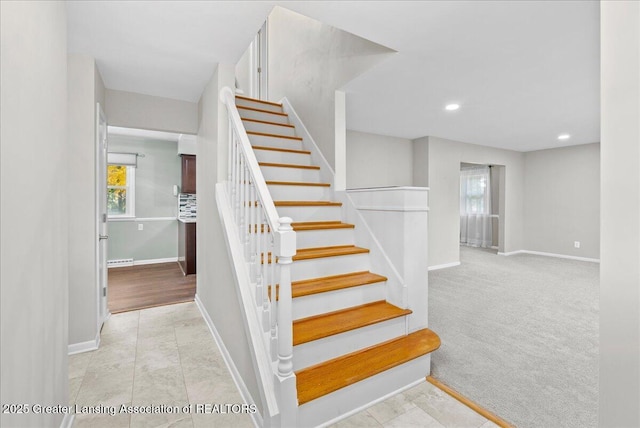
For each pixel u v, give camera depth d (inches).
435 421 64.6
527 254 262.1
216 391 75.3
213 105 101.1
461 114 156.8
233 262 77.8
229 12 70.8
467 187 330.6
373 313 82.8
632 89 21.9
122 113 116.7
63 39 57.3
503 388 75.2
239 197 83.1
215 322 102.5
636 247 21.7
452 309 129.7
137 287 167.3
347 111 151.6
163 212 235.0
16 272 37.4
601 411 23.5
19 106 38.4
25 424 40.0
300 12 72.2
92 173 95.7
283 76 168.7
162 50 88.3
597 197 227.6
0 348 33.7
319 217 110.8
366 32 81.3
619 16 22.7
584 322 115.8
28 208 41.1
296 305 77.8
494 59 97.0
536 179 262.7
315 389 61.3
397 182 211.2
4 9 34.6
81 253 94.4
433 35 82.9
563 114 155.8
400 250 88.3
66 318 59.7
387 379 71.6
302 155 133.2
